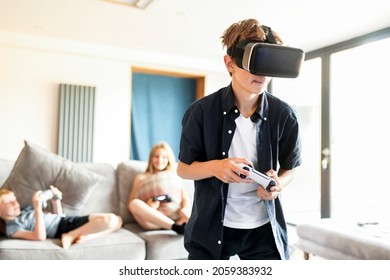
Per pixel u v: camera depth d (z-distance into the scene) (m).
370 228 2.11
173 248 2.08
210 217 1.01
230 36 0.92
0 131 3.83
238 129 1.00
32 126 3.97
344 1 2.62
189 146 1.03
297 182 4.43
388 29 3.15
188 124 1.04
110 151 4.35
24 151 2.18
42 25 3.50
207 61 4.90
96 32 3.70
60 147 4.03
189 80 5.08
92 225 2.00
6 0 2.86
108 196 2.42
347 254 1.92
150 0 2.80
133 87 4.69
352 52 3.73
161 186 2.40
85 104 4.16
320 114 3.88
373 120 3.60
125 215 2.42
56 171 2.22
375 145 3.59
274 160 1.02
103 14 3.15
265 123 1.01
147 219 2.23
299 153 1.06
